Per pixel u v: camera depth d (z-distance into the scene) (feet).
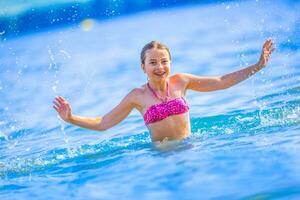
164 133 22.94
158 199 14.78
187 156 18.97
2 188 18.49
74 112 33.88
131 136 25.22
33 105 37.04
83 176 18.74
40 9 81.66
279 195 13.80
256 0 71.46
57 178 19.04
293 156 16.83
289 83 31.35
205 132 23.13
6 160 23.29
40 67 53.06
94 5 84.02
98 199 15.64
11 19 80.43
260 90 30.89
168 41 58.08
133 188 16.19
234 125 23.66
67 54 58.54
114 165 19.54
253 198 13.87
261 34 51.29
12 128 30.99
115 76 44.70
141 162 19.24
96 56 55.57
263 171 15.83
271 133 20.76
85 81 43.78
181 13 77.56
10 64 56.75
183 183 15.89
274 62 37.76
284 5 62.59
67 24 81.46
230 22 62.69
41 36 75.00
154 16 79.36
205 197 14.40
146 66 23.24
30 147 25.95
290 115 23.72
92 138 26.14
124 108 23.56
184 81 23.93
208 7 78.54
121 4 85.71
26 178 19.69
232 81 23.81
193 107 29.78
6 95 41.83
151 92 23.41
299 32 47.50
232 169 16.51
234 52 46.42
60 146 25.22
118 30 71.41
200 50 50.55
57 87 42.65
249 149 18.57
